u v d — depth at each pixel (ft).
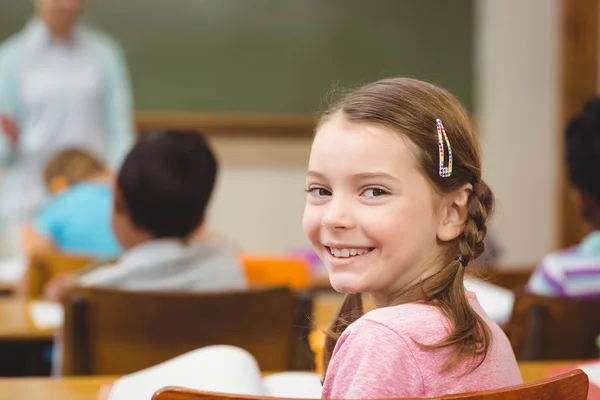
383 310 2.91
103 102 16.88
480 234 3.14
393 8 19.40
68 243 10.02
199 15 18.83
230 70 19.07
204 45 18.92
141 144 6.42
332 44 19.31
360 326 2.85
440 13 19.57
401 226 2.96
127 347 5.90
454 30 19.66
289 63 19.25
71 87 16.48
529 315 6.36
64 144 16.51
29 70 16.33
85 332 5.82
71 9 16.15
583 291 6.82
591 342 6.38
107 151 16.90
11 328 6.89
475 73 19.85
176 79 18.90
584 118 6.77
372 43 19.44
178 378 4.03
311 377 4.39
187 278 6.33
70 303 5.80
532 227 20.52
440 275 3.00
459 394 2.50
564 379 2.66
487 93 20.02
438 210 3.07
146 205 6.31
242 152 19.39
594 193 6.82
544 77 20.21
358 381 2.70
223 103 19.15
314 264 10.93
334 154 3.01
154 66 18.80
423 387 2.72
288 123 19.38
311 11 19.19
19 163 16.51
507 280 8.70
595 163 6.70
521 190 20.40
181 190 6.31
